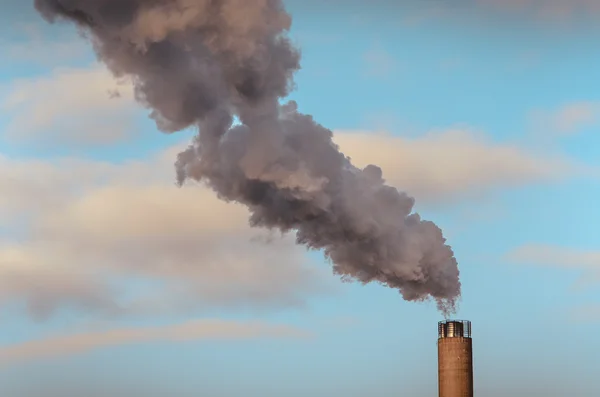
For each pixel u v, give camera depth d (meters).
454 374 106.38
